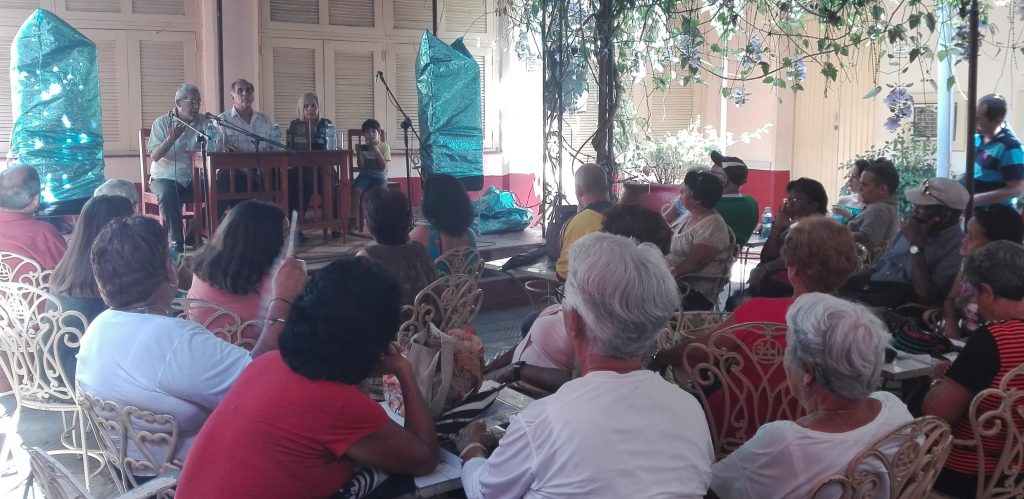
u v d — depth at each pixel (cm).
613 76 583
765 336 250
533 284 603
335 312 174
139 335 224
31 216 401
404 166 916
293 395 174
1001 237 335
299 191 656
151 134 675
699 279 434
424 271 352
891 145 857
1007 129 534
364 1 888
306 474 176
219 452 176
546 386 257
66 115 631
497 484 169
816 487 174
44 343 334
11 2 732
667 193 659
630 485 158
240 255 277
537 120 963
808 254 260
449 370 212
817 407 188
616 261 168
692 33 531
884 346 180
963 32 440
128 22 778
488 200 768
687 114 1006
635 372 169
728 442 257
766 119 962
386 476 190
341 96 887
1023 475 236
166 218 659
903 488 188
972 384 233
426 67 732
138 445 223
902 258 410
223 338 271
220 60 780
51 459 170
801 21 538
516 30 904
